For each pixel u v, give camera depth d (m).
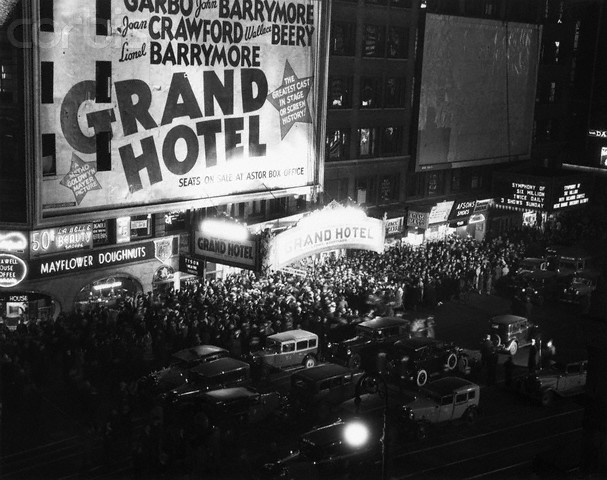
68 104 39.97
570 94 81.12
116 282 44.94
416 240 62.97
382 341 37.66
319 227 40.03
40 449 28.39
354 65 57.00
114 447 27.34
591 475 18.36
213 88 46.25
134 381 31.78
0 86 38.41
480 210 69.00
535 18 72.38
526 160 74.38
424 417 31.11
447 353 37.06
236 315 37.72
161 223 45.78
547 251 56.94
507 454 29.89
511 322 42.19
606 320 17.78
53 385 34.16
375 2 57.50
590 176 72.38
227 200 48.06
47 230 40.25
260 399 30.55
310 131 52.66
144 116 43.19
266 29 48.56
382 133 60.59
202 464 26.16
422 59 61.09
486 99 67.62
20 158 38.84
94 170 41.53
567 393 35.97
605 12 79.25
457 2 64.62
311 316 39.41
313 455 26.88
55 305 41.28
